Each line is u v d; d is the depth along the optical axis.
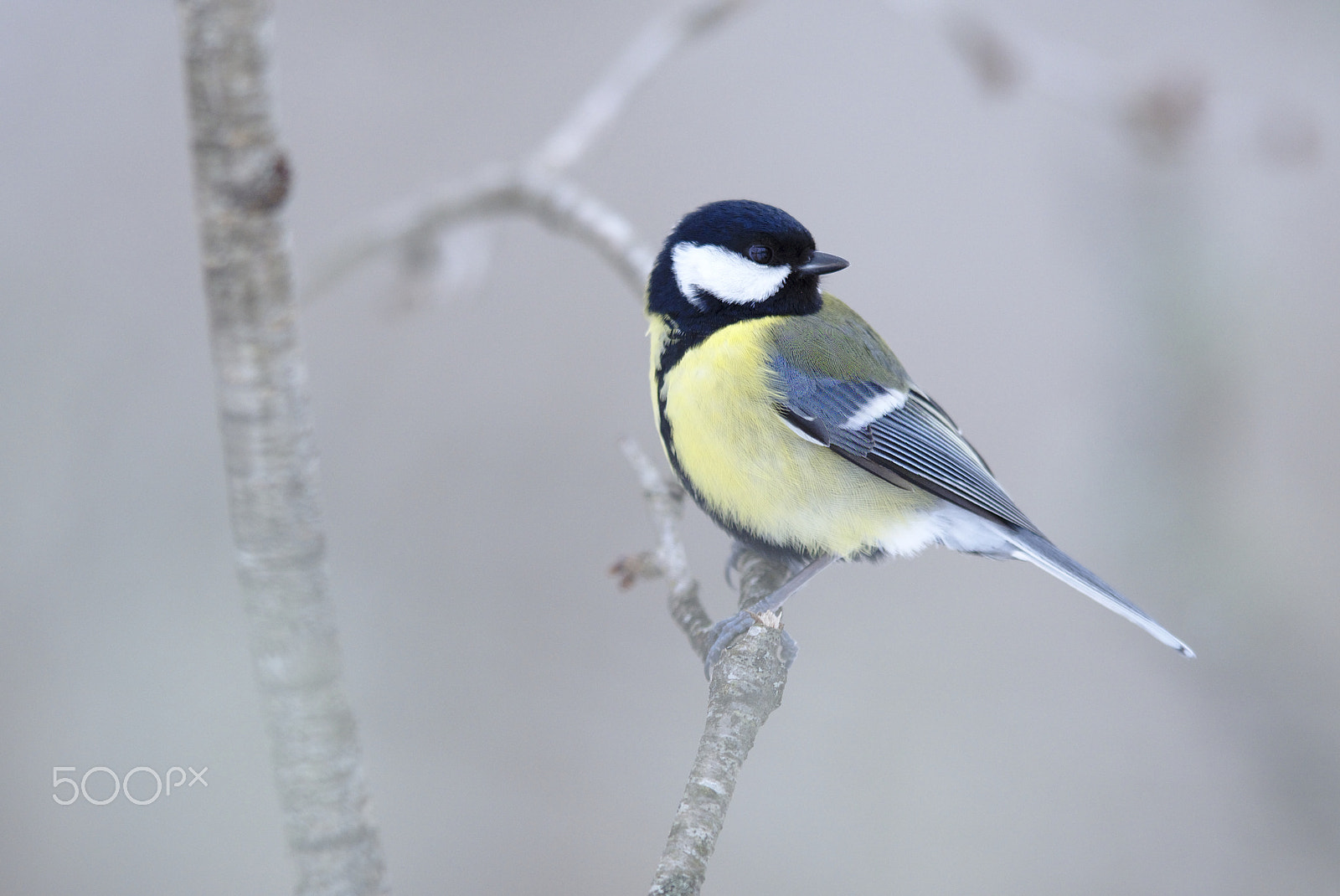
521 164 8.91
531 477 11.93
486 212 8.91
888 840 9.70
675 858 4.25
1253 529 12.36
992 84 9.27
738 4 9.30
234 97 3.63
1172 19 13.84
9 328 11.21
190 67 3.62
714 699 5.48
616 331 12.76
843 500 7.10
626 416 12.34
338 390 12.27
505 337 12.66
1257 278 13.38
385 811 9.62
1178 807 10.02
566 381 12.52
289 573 3.85
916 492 7.24
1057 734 10.57
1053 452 13.04
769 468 7.00
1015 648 11.44
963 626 11.61
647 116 13.87
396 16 13.39
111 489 10.71
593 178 13.38
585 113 9.10
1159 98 8.96
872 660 11.21
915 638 11.46
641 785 9.86
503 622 10.96
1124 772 10.29
